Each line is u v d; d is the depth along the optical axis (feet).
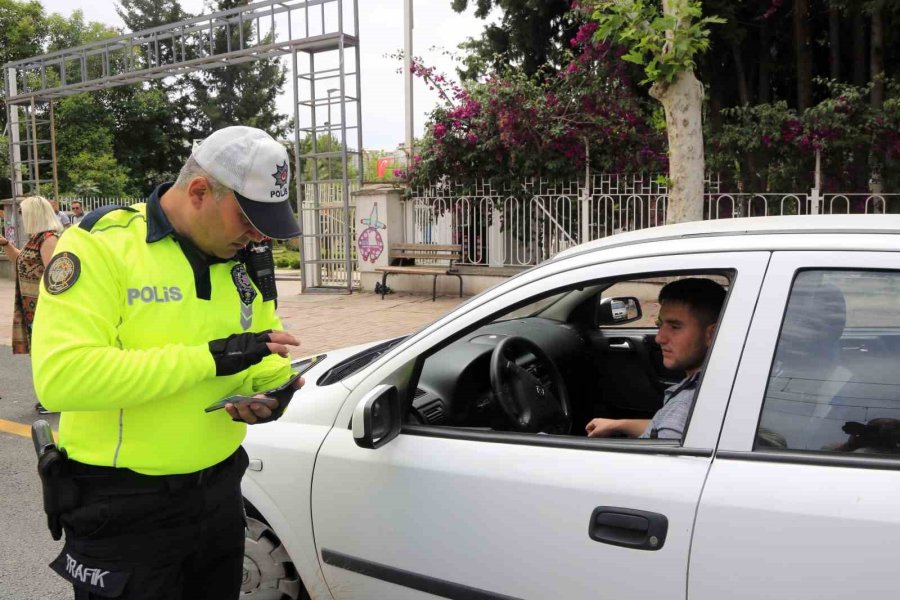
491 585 6.55
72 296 5.29
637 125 35.53
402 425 7.34
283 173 5.64
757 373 5.72
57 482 5.74
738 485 5.51
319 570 7.87
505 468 6.54
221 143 5.50
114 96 99.55
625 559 5.82
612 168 35.12
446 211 37.73
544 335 10.56
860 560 5.03
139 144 106.73
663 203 33.55
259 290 6.53
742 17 38.37
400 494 7.07
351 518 7.45
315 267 41.73
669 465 5.87
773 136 32.50
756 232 6.28
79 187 81.87
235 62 39.70
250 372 6.41
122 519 5.68
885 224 6.11
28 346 18.13
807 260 5.80
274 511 8.07
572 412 10.66
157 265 5.61
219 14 38.96
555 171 35.09
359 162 39.91
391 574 7.20
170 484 5.80
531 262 36.14
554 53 49.67
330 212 40.73
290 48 38.45
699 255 6.23
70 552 5.86
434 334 7.45
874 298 5.54
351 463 7.44
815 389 5.61
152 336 5.57
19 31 89.30
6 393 22.00
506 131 35.04
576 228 35.09
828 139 31.78
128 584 5.77
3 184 85.51
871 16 34.04
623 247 6.79
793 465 5.47
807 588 5.17
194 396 5.82
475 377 8.73
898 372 5.45
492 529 6.50
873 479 5.24
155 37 41.47
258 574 8.65
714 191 34.06
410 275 38.34
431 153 37.32
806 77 36.63
